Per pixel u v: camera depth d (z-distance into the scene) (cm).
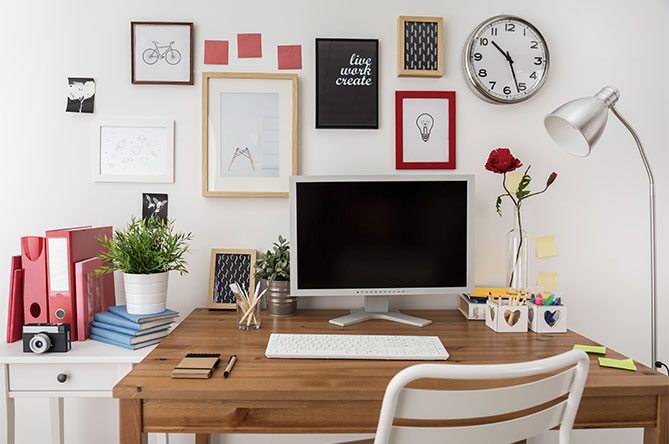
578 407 105
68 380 136
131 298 149
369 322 164
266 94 178
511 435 96
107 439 183
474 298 173
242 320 152
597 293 188
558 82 185
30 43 174
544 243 186
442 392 87
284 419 109
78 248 152
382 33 181
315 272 162
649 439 117
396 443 90
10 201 176
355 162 183
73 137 177
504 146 185
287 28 179
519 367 86
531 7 184
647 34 187
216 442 185
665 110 188
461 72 183
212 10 178
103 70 176
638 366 124
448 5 182
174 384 108
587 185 187
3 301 177
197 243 181
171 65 176
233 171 179
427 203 163
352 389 107
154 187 179
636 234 189
